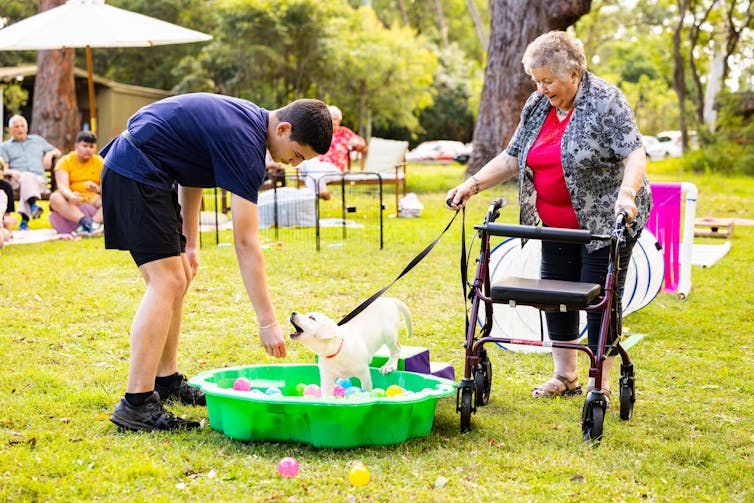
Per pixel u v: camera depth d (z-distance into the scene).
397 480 3.25
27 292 7.01
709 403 4.56
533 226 4.10
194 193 4.25
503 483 3.25
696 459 3.64
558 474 3.37
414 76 35.66
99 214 10.71
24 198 11.46
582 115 4.07
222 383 4.28
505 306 6.22
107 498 3.06
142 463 3.35
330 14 33.78
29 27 10.98
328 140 3.79
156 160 3.73
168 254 3.82
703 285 8.11
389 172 15.66
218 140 3.63
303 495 3.10
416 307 6.95
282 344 3.69
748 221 13.48
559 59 3.99
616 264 3.86
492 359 5.46
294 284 7.72
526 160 4.31
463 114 45.38
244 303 6.88
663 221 7.61
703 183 20.50
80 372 4.84
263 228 11.60
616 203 3.91
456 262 9.02
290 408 3.59
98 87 27.14
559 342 3.86
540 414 4.25
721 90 27.80
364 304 4.18
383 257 9.23
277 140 3.76
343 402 3.50
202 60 34.69
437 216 13.00
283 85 34.62
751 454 3.75
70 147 20.03
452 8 59.66
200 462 3.41
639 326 6.41
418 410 3.72
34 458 3.42
